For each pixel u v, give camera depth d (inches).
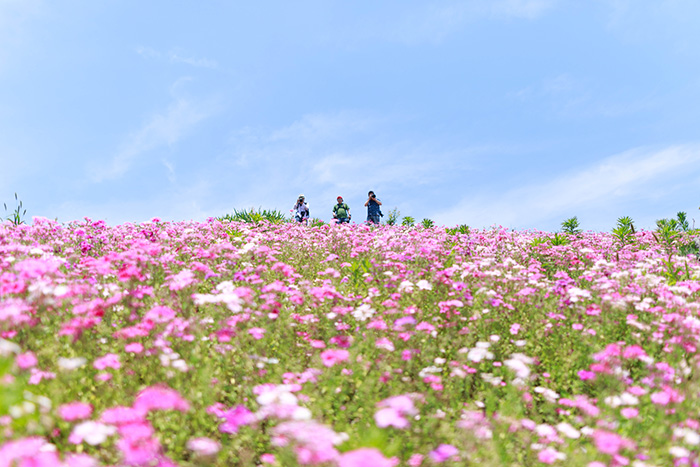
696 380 145.9
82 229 323.6
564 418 136.6
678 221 567.5
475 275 239.6
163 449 99.4
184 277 178.9
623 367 157.9
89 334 146.5
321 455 82.7
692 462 107.4
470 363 159.3
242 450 106.8
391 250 331.0
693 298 233.5
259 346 157.4
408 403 100.5
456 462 103.3
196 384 126.5
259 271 235.0
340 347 165.5
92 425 92.7
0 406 85.1
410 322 165.9
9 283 152.9
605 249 421.4
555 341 181.3
